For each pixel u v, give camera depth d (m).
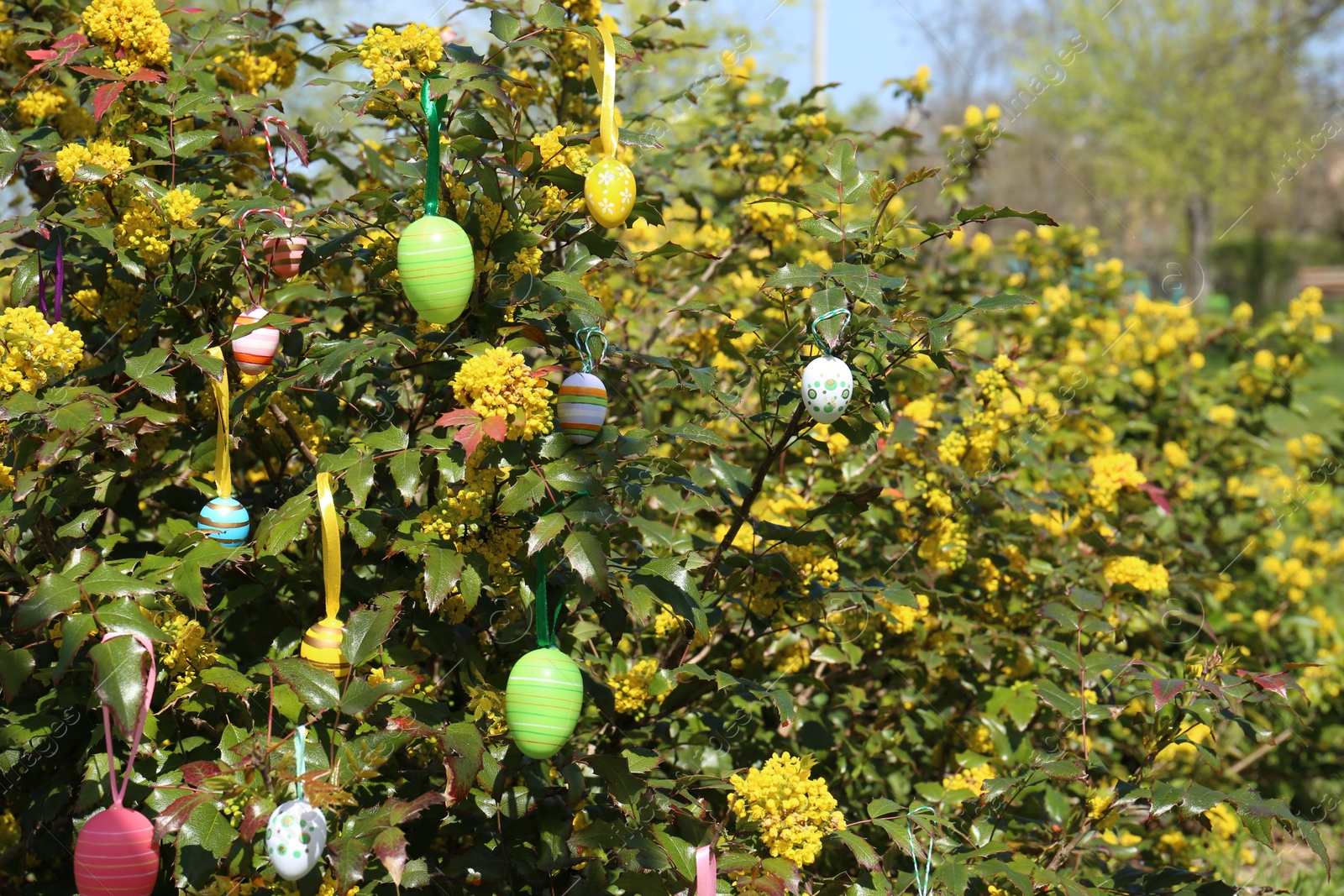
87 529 2.09
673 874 1.81
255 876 1.59
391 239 1.96
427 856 2.00
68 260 2.25
